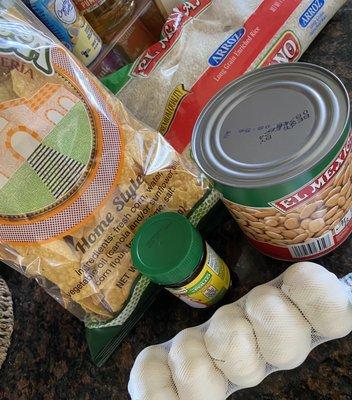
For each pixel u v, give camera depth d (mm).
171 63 602
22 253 494
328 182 421
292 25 614
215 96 472
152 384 457
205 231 583
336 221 467
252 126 441
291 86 446
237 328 450
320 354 476
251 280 542
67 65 481
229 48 610
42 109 463
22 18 475
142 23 649
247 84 467
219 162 437
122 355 564
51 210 480
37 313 639
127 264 535
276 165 410
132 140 518
